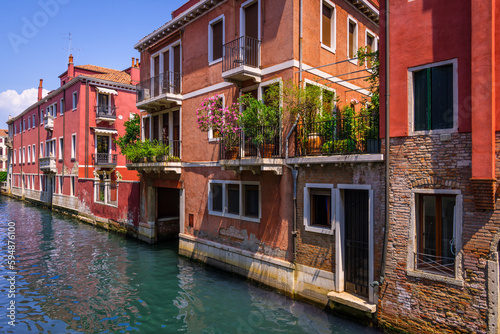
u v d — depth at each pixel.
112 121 24.52
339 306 7.48
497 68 5.46
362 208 7.49
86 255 13.02
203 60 11.69
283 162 8.79
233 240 10.42
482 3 5.52
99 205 19.44
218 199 11.15
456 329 5.78
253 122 8.88
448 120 6.07
